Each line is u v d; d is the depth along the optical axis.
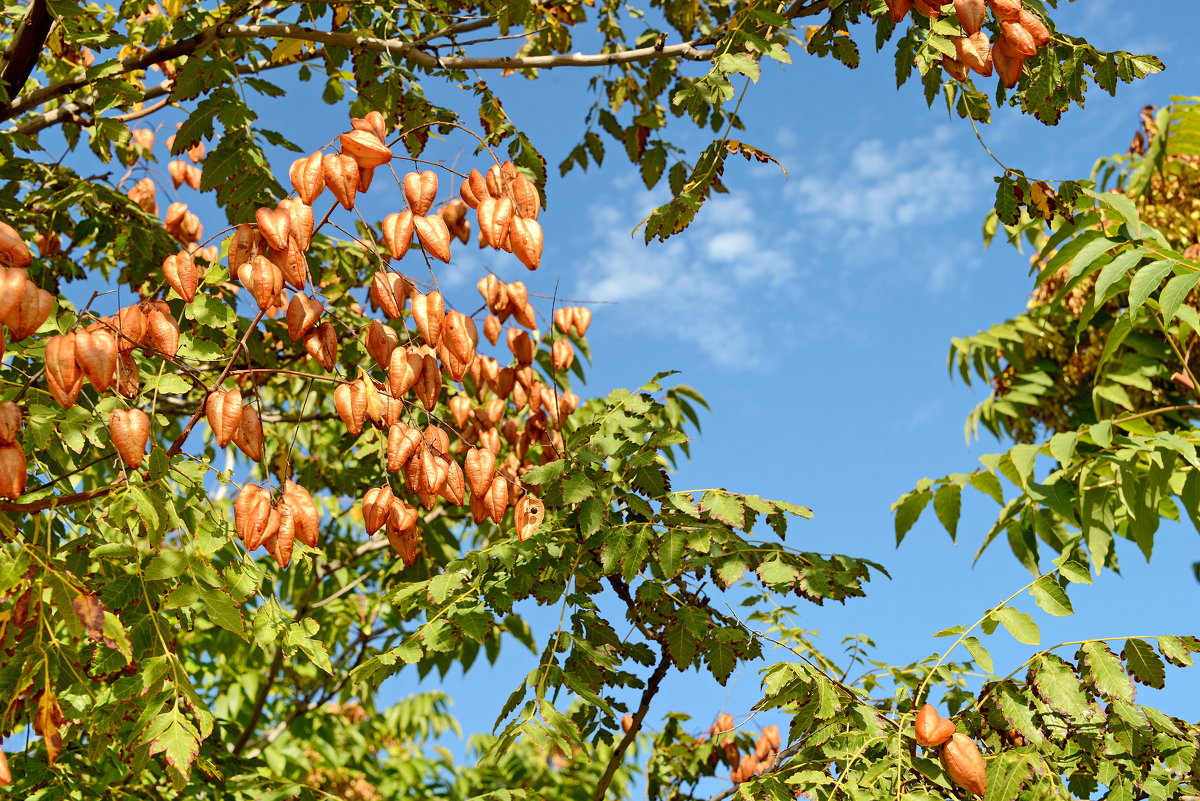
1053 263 3.09
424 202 2.29
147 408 3.41
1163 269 2.70
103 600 2.04
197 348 2.52
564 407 3.23
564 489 2.61
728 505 2.57
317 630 2.41
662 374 2.87
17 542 1.93
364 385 2.27
